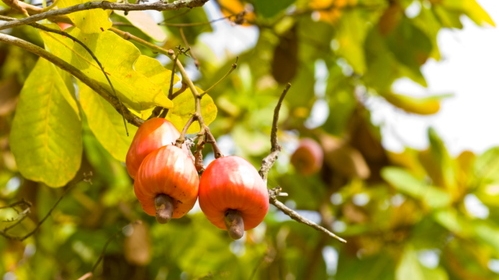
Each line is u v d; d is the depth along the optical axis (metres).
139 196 1.39
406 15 2.24
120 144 1.58
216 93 2.20
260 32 2.25
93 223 2.19
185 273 2.33
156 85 1.45
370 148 2.39
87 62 1.47
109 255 2.22
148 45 1.50
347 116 2.49
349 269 2.23
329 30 2.36
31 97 1.61
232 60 2.21
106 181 2.14
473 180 2.29
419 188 2.14
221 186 1.39
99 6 1.38
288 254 2.44
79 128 1.62
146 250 2.03
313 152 2.22
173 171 1.38
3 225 2.09
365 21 2.39
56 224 2.22
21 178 2.12
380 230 2.26
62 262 2.21
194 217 2.34
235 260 2.32
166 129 1.43
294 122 2.40
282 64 2.17
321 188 2.35
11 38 1.43
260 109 2.29
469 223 2.18
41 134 1.62
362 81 2.51
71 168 1.62
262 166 1.43
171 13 1.95
